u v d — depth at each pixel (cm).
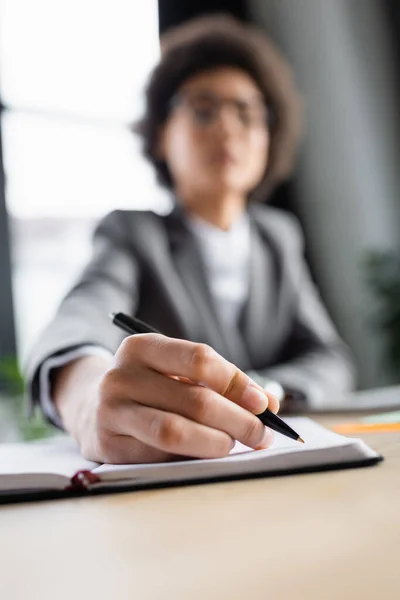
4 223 213
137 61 230
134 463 48
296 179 273
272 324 147
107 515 38
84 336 78
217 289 145
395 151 295
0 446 61
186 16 245
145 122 163
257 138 158
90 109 222
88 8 224
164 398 47
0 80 210
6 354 212
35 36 216
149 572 27
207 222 151
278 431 47
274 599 23
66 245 221
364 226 292
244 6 263
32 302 218
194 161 150
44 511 40
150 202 220
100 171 223
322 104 280
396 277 269
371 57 294
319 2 279
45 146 217
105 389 49
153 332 53
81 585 26
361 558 27
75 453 56
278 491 41
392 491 39
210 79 152
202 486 44
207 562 28
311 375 117
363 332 283
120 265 130
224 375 47
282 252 159
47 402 70
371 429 66
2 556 31
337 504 37
